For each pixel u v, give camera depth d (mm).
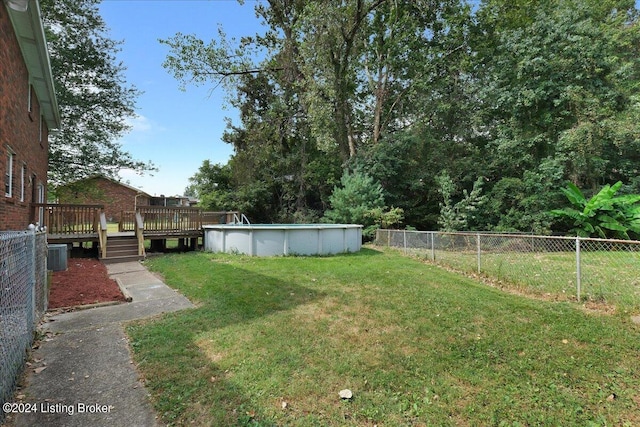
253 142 20250
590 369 3047
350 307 4844
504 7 16078
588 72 13594
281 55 17125
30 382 2852
